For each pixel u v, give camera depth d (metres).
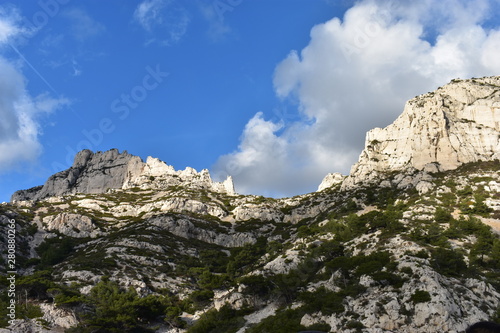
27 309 98.00
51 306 100.38
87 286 116.44
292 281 95.50
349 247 113.25
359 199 181.38
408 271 81.25
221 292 124.19
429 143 192.25
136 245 162.75
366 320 72.88
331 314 76.31
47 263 151.50
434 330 68.25
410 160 198.00
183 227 191.38
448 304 70.56
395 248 99.75
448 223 122.00
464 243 107.44
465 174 165.75
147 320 104.75
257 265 138.50
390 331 69.62
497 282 84.19
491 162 175.00
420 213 131.62
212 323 94.44
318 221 175.62
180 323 103.38
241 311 99.50
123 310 98.25
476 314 70.75
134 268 139.38
